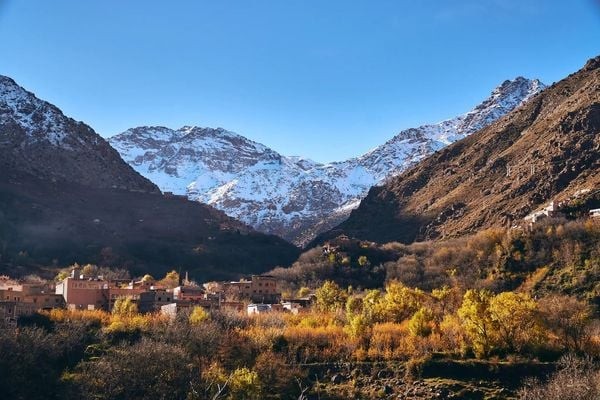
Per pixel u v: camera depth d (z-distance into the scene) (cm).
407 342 19625
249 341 19925
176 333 19788
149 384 17262
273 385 18012
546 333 19100
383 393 18038
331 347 19950
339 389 18300
